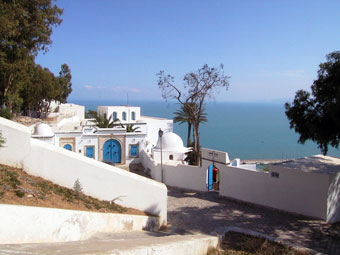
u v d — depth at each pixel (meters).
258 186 15.29
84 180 10.16
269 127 159.38
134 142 29.19
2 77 25.89
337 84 12.30
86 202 9.18
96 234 7.87
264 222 12.91
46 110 47.28
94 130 29.31
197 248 7.91
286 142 100.31
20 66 21.38
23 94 39.84
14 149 9.38
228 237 10.49
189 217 13.63
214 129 143.12
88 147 27.73
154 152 28.38
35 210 5.88
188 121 35.72
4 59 19.58
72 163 9.98
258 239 10.16
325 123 12.71
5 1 16.52
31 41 20.16
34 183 8.54
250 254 8.83
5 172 8.21
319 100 13.09
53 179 9.77
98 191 10.41
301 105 13.37
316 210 13.09
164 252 6.20
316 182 13.07
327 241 10.66
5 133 9.30
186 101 28.28
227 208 15.16
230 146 89.19
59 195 8.65
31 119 36.75
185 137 105.12
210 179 19.77
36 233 5.91
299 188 13.66
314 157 16.36
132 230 9.56
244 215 13.95
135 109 45.03
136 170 27.27
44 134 25.17
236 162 26.23
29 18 18.89
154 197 11.42
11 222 5.39
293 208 13.90
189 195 18.50
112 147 28.66
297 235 11.30
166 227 11.77
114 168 10.88
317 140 13.37
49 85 40.88
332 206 12.96
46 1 19.48
